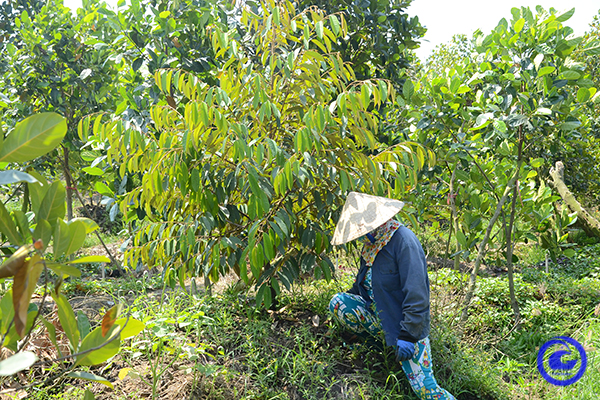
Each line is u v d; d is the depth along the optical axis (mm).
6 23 4980
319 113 2564
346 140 2934
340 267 4367
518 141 4141
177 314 2936
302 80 3021
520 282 4660
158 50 3803
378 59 5008
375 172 2797
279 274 2992
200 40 3924
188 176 2725
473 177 4223
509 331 3807
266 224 2910
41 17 4551
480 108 3727
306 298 3623
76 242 1198
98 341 1242
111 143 2682
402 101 4109
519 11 3615
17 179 930
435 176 4797
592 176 9320
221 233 3098
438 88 3953
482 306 4203
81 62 4672
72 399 2287
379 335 2883
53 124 996
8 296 1186
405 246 2508
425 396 2545
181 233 2887
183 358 2662
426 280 2520
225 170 2893
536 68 3428
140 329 1323
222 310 3141
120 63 4062
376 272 2637
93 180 4938
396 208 2439
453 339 3172
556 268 5742
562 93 3627
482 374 2941
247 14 3188
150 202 3023
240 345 2820
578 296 4613
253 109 2926
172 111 2889
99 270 5070
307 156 2625
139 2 3801
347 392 2650
